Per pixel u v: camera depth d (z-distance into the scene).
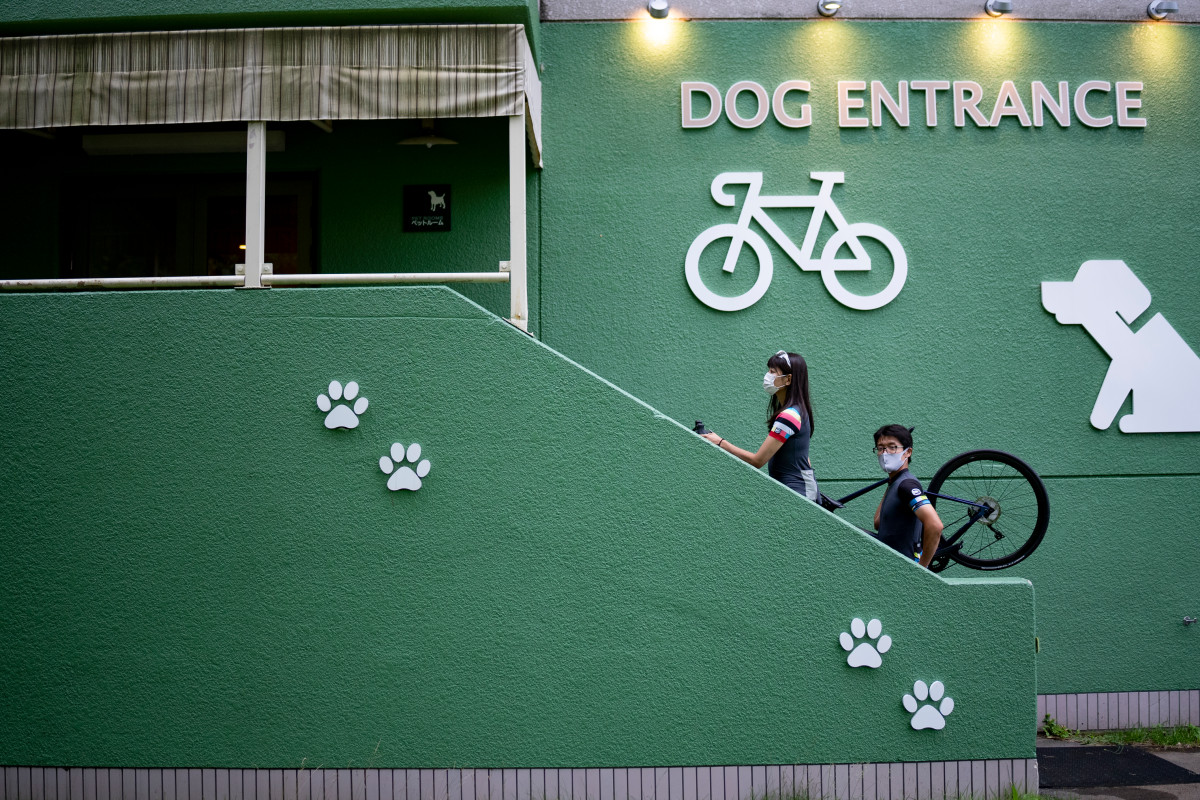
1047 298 5.74
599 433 4.23
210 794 4.19
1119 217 5.82
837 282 5.70
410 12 4.77
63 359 4.29
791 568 4.20
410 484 4.22
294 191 5.96
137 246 6.09
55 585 4.25
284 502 4.24
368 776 4.19
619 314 5.71
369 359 4.25
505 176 5.79
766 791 4.16
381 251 5.80
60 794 4.21
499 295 5.79
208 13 4.72
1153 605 5.70
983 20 5.86
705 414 5.67
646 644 4.20
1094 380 5.76
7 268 5.95
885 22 5.84
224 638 4.23
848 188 5.77
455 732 4.20
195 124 5.84
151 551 4.25
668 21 5.82
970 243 5.77
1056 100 5.85
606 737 4.19
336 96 4.75
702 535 4.20
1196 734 5.49
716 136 5.77
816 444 5.66
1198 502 5.75
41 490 4.27
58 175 5.97
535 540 4.21
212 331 4.28
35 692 4.24
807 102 5.80
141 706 4.21
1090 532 5.70
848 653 4.18
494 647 4.20
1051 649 5.67
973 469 5.70
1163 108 5.88
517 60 4.76
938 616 4.18
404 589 4.21
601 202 5.75
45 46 4.77
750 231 5.73
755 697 4.19
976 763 4.17
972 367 5.73
